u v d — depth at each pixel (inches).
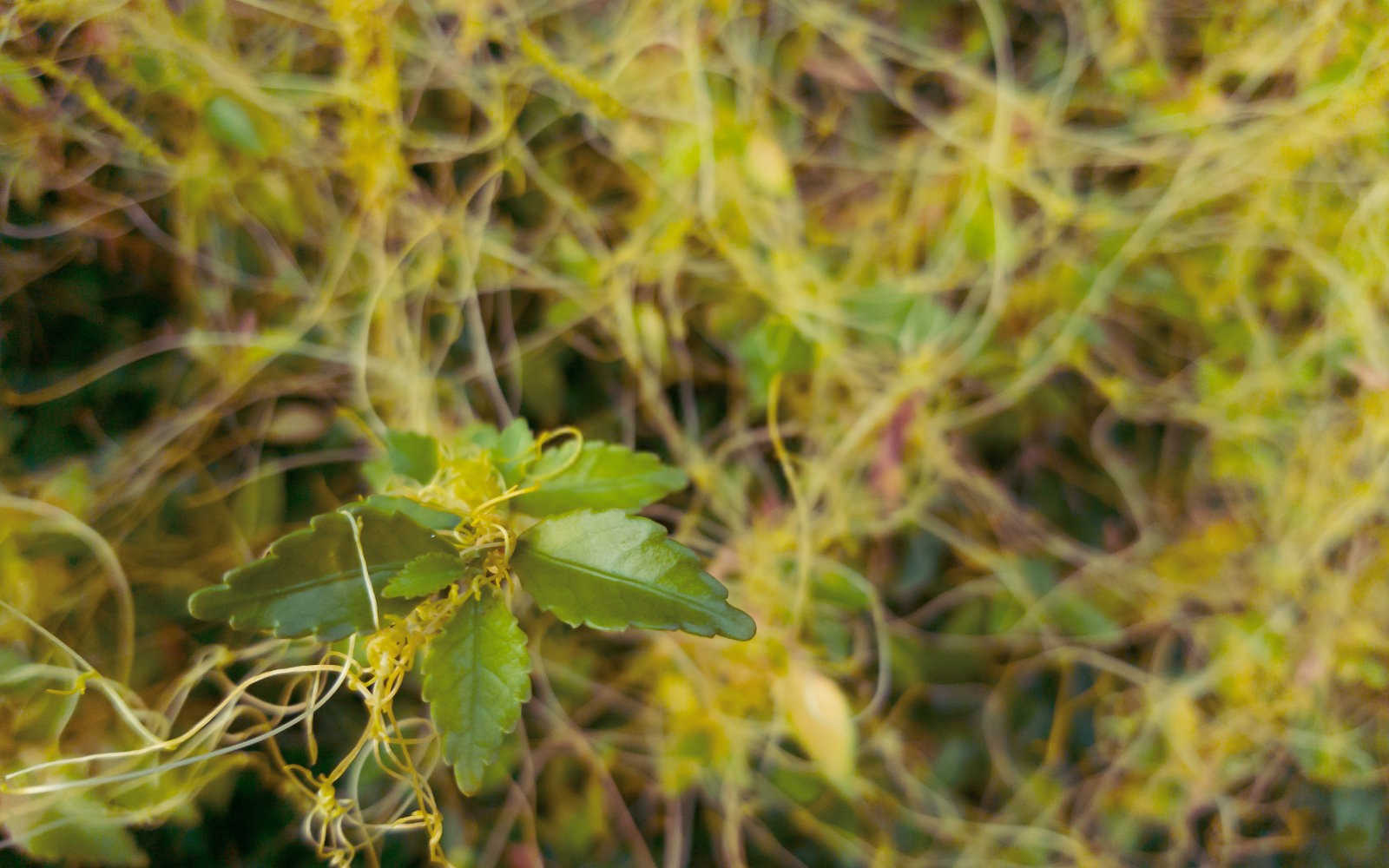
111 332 21.9
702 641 22.0
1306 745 22.4
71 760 19.8
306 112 22.2
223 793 21.2
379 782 21.5
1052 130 23.2
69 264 21.8
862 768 22.1
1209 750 22.4
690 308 23.0
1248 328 22.9
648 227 22.9
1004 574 22.6
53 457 21.6
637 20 22.9
